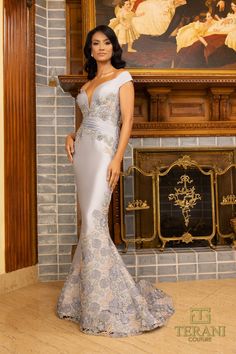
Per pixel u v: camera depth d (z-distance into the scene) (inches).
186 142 140.5
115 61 99.7
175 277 125.7
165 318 89.4
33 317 93.4
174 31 140.7
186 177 133.9
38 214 133.4
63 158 135.3
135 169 138.3
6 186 120.5
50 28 139.9
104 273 85.3
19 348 74.8
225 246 136.5
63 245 134.6
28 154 129.1
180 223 142.6
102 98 92.7
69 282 93.9
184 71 138.8
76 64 141.5
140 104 141.3
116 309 83.9
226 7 142.2
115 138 93.4
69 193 135.4
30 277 127.9
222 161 141.9
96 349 74.2
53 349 74.3
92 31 98.1
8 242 120.2
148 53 139.3
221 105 140.3
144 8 140.1
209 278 127.4
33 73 132.4
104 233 88.7
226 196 141.6
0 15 120.1
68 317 91.4
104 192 89.6
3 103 120.1
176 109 141.9
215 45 141.2
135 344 76.1
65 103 135.8
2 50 120.4
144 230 139.0
